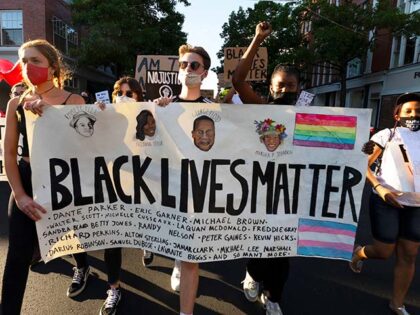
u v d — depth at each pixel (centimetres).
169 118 224
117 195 232
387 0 1677
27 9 1922
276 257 244
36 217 217
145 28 1839
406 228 261
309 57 1923
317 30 1797
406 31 1573
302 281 330
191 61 237
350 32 1711
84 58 1777
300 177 233
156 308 282
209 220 229
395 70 1823
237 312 280
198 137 225
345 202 234
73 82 2388
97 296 296
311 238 238
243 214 232
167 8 2008
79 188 227
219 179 228
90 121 222
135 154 229
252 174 230
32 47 216
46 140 218
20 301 221
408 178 256
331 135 229
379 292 313
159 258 370
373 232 275
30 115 214
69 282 317
